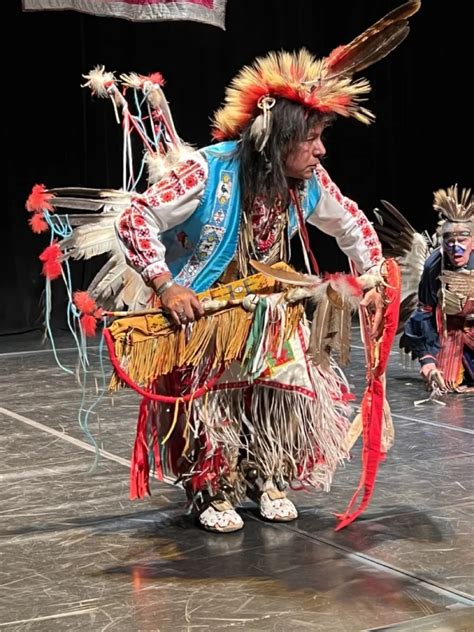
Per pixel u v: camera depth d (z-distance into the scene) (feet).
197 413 7.98
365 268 8.38
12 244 24.08
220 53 25.85
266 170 7.58
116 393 15.03
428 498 9.08
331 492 9.36
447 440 11.42
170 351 7.52
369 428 7.79
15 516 8.85
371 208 28.60
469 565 7.29
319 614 6.41
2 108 23.73
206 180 7.62
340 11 27.27
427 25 27.89
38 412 13.67
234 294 7.72
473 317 14.57
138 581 7.14
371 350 7.86
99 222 8.36
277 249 7.99
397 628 6.04
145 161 9.00
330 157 27.94
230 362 7.72
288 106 7.47
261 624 6.28
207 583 7.04
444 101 28.22
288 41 26.68
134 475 8.19
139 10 20.94
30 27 23.77
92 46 24.45
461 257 14.34
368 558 7.49
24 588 7.05
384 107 28.30
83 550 7.87
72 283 24.70
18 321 24.16
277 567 7.34
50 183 24.43
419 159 28.66
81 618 6.47
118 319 7.44
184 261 7.98
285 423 8.14
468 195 14.52
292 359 8.07
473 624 6.08
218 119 7.88
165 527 8.44
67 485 9.86
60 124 24.36
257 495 8.70
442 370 14.67
